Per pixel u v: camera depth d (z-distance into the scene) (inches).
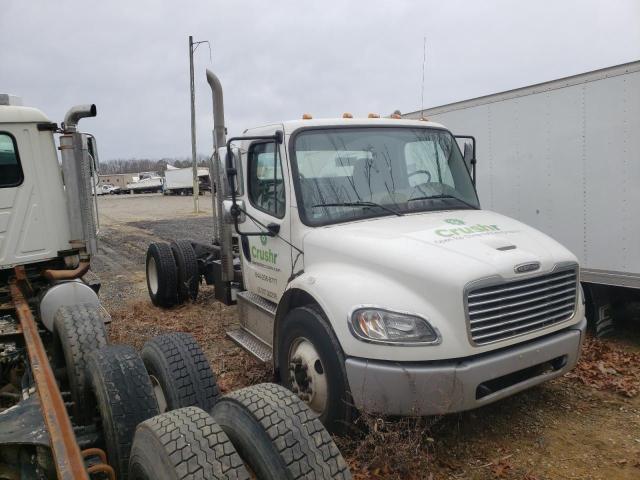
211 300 365.1
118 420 123.0
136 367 133.0
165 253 345.7
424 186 205.0
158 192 3090.6
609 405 189.3
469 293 144.1
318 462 93.8
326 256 174.9
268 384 108.9
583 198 255.0
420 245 158.6
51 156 257.4
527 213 279.7
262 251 213.9
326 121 200.7
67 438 101.8
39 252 256.7
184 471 83.5
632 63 232.2
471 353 144.7
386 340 143.8
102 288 434.3
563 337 163.6
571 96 255.6
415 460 151.6
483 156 299.9
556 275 163.9
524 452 161.0
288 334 174.6
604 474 149.0
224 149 241.1
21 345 209.9
